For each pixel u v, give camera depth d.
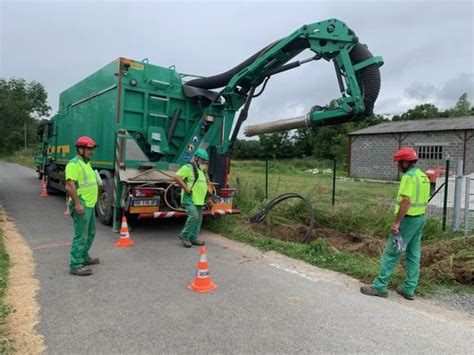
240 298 4.28
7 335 3.26
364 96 6.27
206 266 4.52
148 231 7.76
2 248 5.87
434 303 4.39
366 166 31.53
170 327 3.52
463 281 5.08
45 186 13.06
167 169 7.82
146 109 7.85
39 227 7.76
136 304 4.02
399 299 4.47
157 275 5.00
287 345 3.25
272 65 7.36
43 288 4.41
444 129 26.39
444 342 3.39
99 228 7.84
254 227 8.17
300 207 8.88
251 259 5.91
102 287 4.50
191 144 8.11
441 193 9.55
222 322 3.65
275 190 11.88
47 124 14.11
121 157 7.31
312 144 56.31
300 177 22.81
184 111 8.51
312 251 6.12
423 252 6.09
